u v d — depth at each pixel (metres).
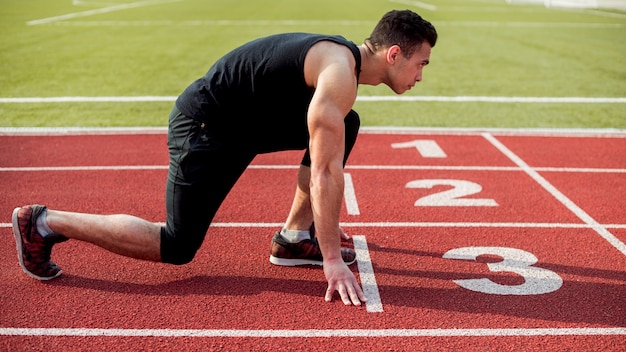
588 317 3.15
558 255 3.86
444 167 5.64
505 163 5.78
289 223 3.61
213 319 3.08
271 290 3.38
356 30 15.97
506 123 7.27
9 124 6.93
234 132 3.07
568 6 27.22
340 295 3.21
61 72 10.07
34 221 3.21
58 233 3.23
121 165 5.62
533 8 25.48
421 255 3.83
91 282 3.43
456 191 5.02
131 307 3.18
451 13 22.33
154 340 2.90
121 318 3.08
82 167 5.55
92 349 2.83
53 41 13.66
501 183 5.23
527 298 3.32
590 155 6.06
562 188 5.13
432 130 6.81
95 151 6.03
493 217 4.47
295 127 3.17
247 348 2.85
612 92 9.05
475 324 3.07
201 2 26.83
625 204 4.78
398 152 6.08
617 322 3.10
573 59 11.95
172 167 3.10
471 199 4.84
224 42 13.79
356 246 3.95
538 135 6.77
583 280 3.54
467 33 16.12
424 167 5.63
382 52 2.97
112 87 8.99
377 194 4.93
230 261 3.71
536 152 6.13
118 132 6.68
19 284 3.39
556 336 2.98
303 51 2.88
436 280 3.51
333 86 2.76
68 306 3.18
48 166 5.57
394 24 2.93
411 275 3.57
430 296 3.33
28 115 7.35
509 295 3.35
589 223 4.39
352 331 2.99
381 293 3.36
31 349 2.82
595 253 3.90
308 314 3.14
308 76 2.88
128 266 3.62
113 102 8.07
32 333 2.94
